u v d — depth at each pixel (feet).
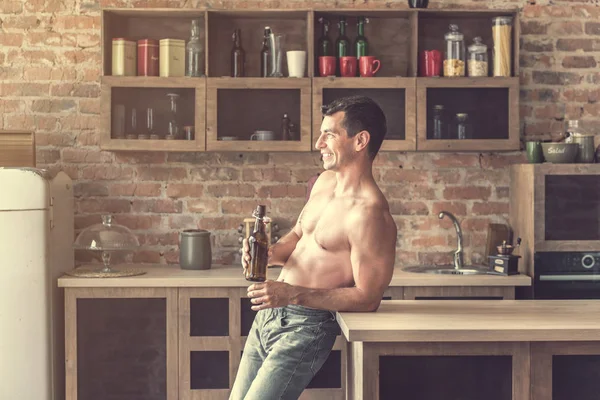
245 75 14.53
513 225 14.75
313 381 13.01
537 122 15.16
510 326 7.81
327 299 8.52
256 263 9.07
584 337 7.72
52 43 14.76
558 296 13.55
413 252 15.16
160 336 13.01
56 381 13.12
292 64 13.93
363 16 14.42
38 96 14.75
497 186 15.15
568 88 15.16
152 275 13.30
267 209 15.01
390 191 15.12
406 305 9.23
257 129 13.83
